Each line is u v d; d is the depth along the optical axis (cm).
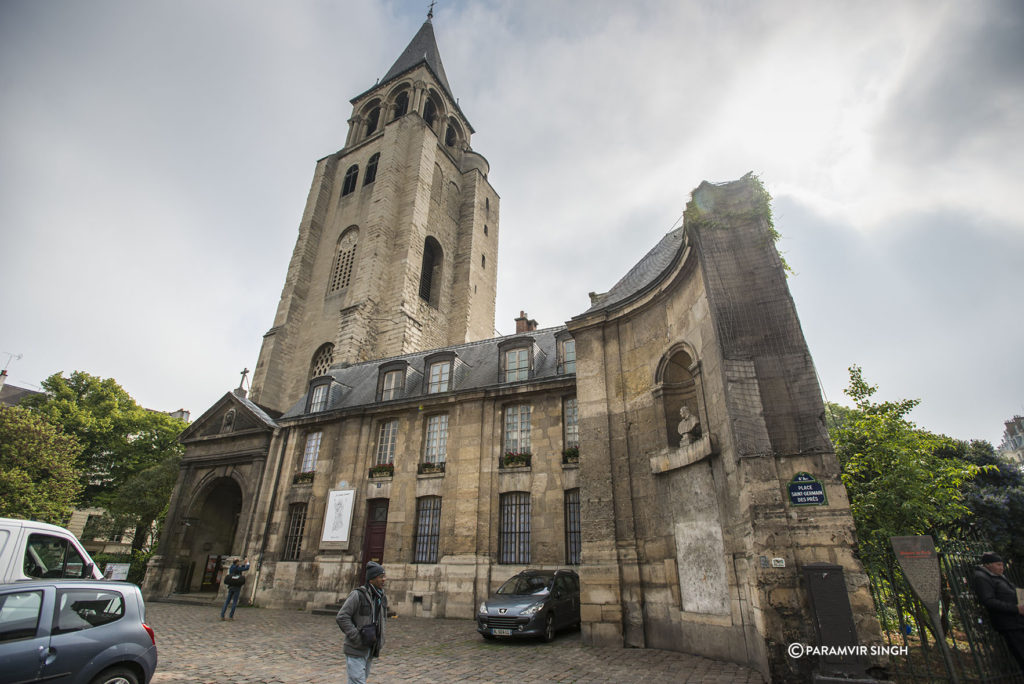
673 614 996
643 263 1486
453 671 847
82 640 586
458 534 1672
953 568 724
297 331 3741
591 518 1167
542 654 981
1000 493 1526
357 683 542
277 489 2166
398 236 3669
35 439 2591
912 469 1105
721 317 897
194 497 2466
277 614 1723
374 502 1927
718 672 770
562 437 1664
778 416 808
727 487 865
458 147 5050
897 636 1014
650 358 1188
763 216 952
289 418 2270
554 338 1947
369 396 2228
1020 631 625
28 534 836
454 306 4106
